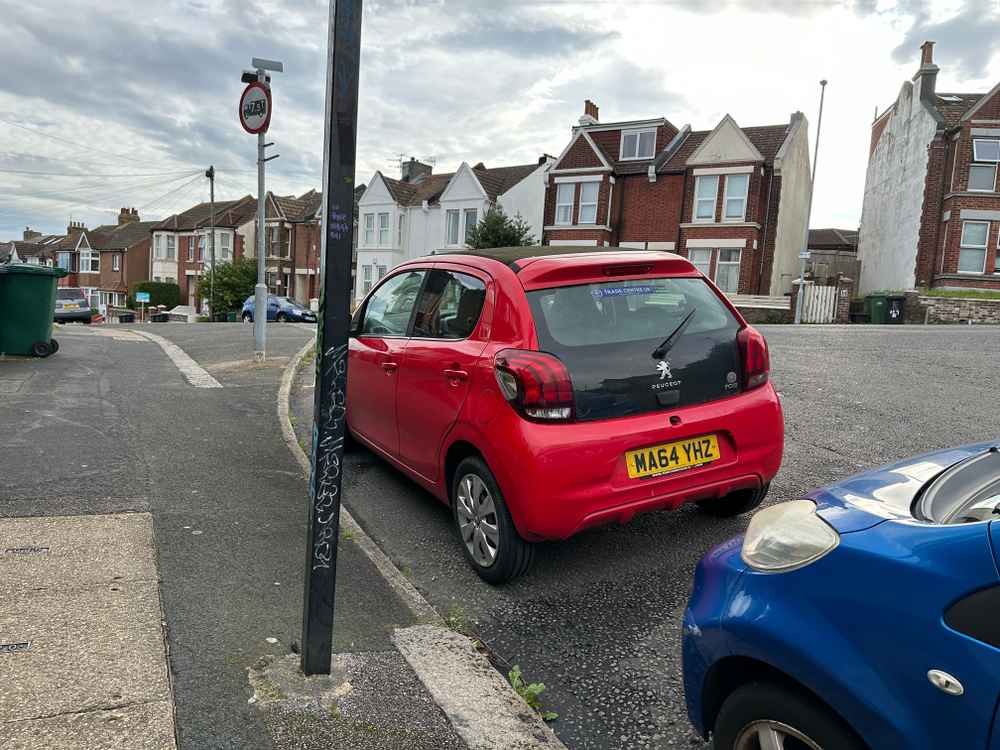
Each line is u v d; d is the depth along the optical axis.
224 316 46.69
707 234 30.55
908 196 30.69
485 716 2.59
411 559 4.10
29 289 9.72
